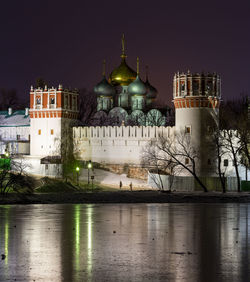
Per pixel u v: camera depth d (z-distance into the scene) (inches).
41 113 5014.8
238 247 1238.3
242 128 4010.8
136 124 5246.1
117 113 5398.6
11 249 1210.6
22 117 5521.7
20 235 1435.8
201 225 1678.2
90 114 6653.5
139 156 4707.2
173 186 4170.8
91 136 4906.5
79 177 4510.3
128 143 4756.4
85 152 4928.6
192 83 4434.1
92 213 2087.8
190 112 4431.6
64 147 4808.1
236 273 964.0
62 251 1184.8
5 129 5462.6
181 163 4057.6
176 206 2493.8
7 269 1001.5
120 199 2883.9
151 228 1595.7
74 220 1813.5
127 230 1547.7
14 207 2396.7
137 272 974.4
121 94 5693.9
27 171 4690.0
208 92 4402.1
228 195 3265.3
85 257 1117.1
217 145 4020.7
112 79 5728.3
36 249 1211.2
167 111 5605.3
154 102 6338.6
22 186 3513.8
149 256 1126.4
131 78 5679.1
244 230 1552.7
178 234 1462.8
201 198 2947.8
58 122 4960.6
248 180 4397.1
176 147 4463.6
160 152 4542.3
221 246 1251.8
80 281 910.4
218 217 1931.6
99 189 4089.6
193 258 1102.4
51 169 4554.6
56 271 984.3
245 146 3934.5
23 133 5374.0
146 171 4562.0
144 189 4234.7
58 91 4972.9
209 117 4426.7
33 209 2283.5
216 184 4099.4
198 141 4402.1
